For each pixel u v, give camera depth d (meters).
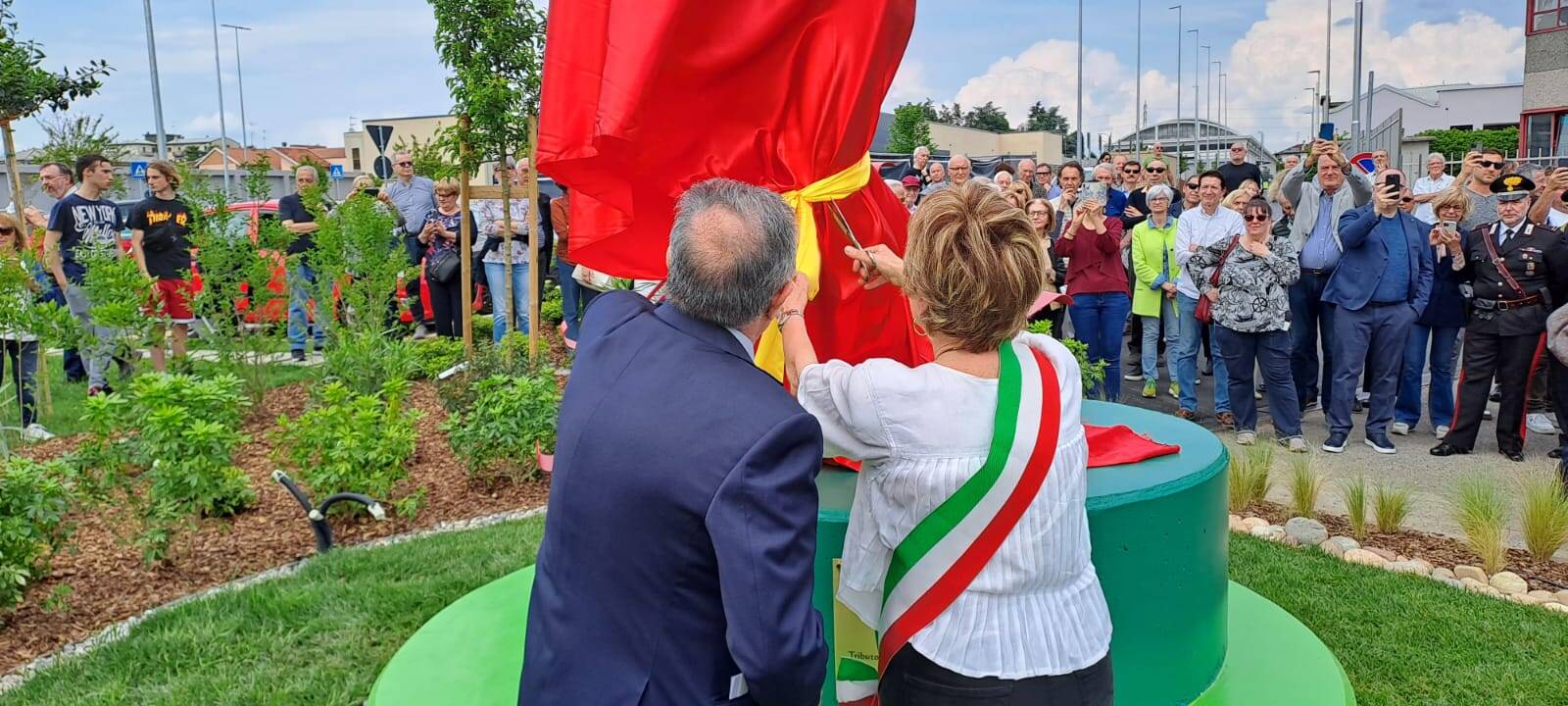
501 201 9.37
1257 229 6.75
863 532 2.02
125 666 3.66
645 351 1.85
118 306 6.43
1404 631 3.99
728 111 2.67
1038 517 1.88
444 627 3.41
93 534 5.08
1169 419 3.45
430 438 6.73
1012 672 1.88
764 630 1.60
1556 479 5.20
